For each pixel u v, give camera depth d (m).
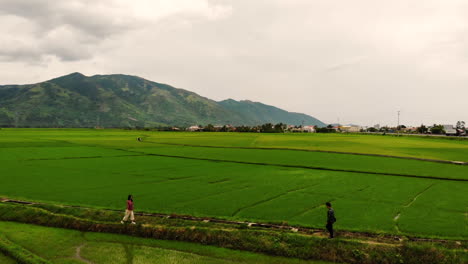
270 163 66.25
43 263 20.77
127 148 98.44
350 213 31.45
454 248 23.03
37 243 24.73
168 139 143.50
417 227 27.42
